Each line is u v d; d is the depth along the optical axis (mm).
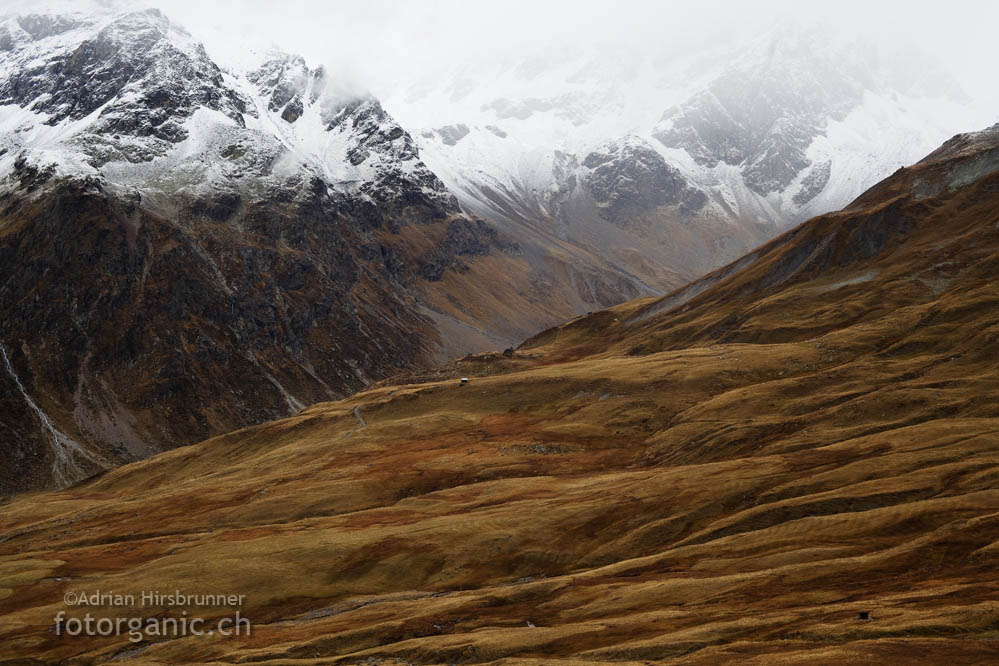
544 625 71875
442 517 113375
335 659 70000
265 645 79312
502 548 99688
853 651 48469
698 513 97375
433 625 76750
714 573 76375
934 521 76188
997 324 141000
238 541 112750
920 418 114500
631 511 103062
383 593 93500
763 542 81188
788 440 119625
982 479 83562
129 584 98250
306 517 130500
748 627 57938
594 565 93125
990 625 49594
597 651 58719
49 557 120938
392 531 108312
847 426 121062
